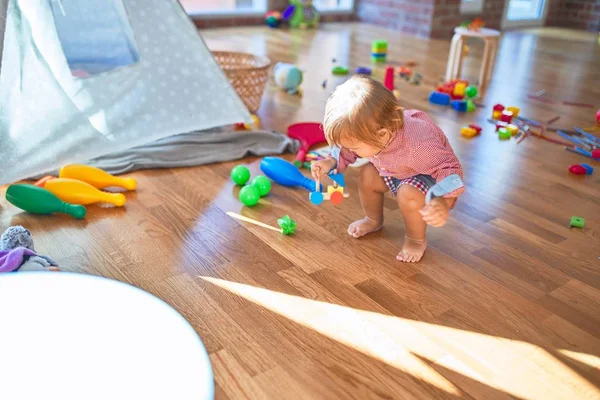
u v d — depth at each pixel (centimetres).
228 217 159
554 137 240
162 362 81
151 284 129
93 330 86
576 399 103
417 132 129
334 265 140
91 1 186
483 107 278
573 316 125
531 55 406
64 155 176
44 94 168
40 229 148
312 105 264
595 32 510
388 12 489
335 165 143
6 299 89
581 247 154
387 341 115
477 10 483
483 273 140
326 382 104
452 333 118
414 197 133
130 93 185
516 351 114
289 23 475
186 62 195
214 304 123
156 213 159
